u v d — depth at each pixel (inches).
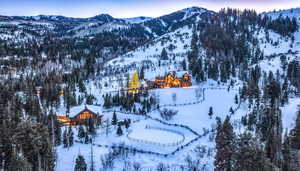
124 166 2824.8
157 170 2721.5
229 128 1768.0
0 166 1982.0
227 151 1681.8
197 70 6919.3
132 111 4943.4
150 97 5236.2
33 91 5467.5
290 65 6574.8
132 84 6077.8
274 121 3196.4
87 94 5762.8
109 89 6456.7
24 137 2048.5
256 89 4891.7
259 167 1515.7
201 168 2790.4
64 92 5580.7
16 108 3841.0
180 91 5920.3
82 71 7795.3
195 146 3464.6
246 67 7465.6
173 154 3213.6
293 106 4178.2
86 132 3472.0
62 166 2773.1
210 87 6269.7
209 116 4635.8
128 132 3895.2
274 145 2420.0
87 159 2938.0
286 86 5118.1
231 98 5452.8
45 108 4315.9
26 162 1870.1
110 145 3390.7
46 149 2209.6
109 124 4220.0
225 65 7076.8
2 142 2014.0
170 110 4648.1
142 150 3262.8
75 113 4249.5
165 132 3998.5
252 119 3914.9
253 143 1588.3
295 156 2314.2
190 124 4308.6
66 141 3282.5
